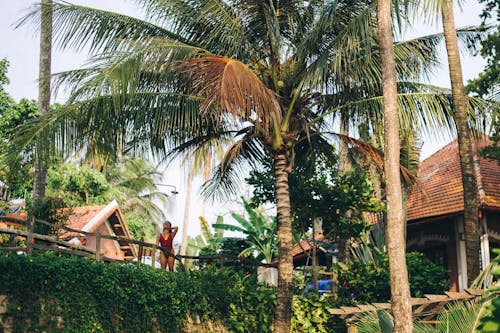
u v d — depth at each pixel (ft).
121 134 45.55
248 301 51.78
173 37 47.44
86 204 105.60
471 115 50.75
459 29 51.44
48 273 38.34
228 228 78.38
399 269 30.35
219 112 37.58
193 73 43.24
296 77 46.91
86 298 40.40
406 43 48.16
